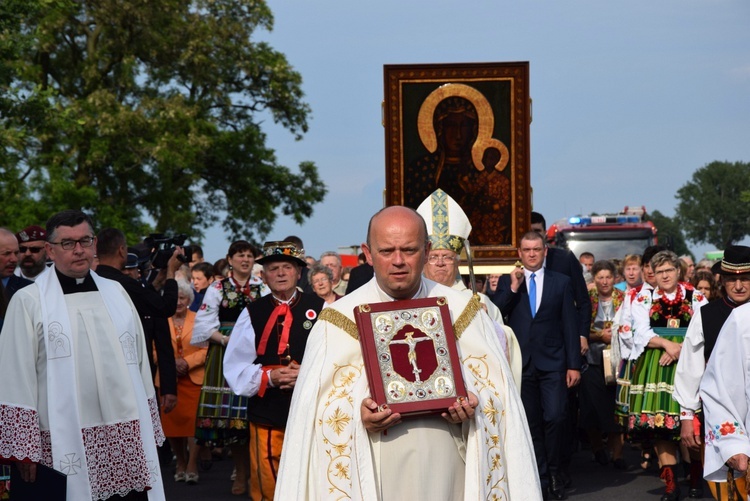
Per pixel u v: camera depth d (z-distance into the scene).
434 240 6.18
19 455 5.56
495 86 11.86
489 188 11.91
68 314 5.83
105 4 29.39
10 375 5.65
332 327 4.24
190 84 32.88
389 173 11.91
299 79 34.53
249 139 34.47
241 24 33.88
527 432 4.19
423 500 4.05
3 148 18.09
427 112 11.91
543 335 9.31
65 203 27.47
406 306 4.19
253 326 7.34
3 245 7.53
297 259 7.39
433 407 4.03
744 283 7.02
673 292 9.19
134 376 6.01
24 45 16.77
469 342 4.23
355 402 4.09
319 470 4.11
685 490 9.61
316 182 35.81
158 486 6.04
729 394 5.93
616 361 10.34
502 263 11.86
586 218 25.12
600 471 10.92
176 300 8.20
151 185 31.33
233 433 9.41
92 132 28.69
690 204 130.00
